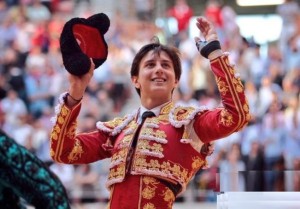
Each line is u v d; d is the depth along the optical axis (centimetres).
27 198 632
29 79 3039
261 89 2936
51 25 3362
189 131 862
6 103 2942
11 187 633
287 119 2762
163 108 888
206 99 2947
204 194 2414
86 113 2816
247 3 3912
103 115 2848
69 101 834
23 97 2991
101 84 2981
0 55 3170
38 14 3466
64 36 795
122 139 880
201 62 3048
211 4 3519
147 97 894
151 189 842
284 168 2580
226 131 835
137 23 3375
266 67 3145
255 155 2569
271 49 3325
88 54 845
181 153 856
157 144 855
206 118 851
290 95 2969
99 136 908
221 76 835
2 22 3362
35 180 627
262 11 3994
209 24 860
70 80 816
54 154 863
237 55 3238
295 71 3131
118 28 3316
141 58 903
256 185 923
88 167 2483
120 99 2981
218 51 842
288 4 3619
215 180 953
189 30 3434
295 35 3378
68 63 796
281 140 2681
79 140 888
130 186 850
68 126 844
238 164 2530
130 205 844
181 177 852
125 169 854
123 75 3034
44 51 3225
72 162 883
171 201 848
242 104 825
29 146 2727
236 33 3384
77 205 2447
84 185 2461
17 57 3162
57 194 633
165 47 904
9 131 2814
